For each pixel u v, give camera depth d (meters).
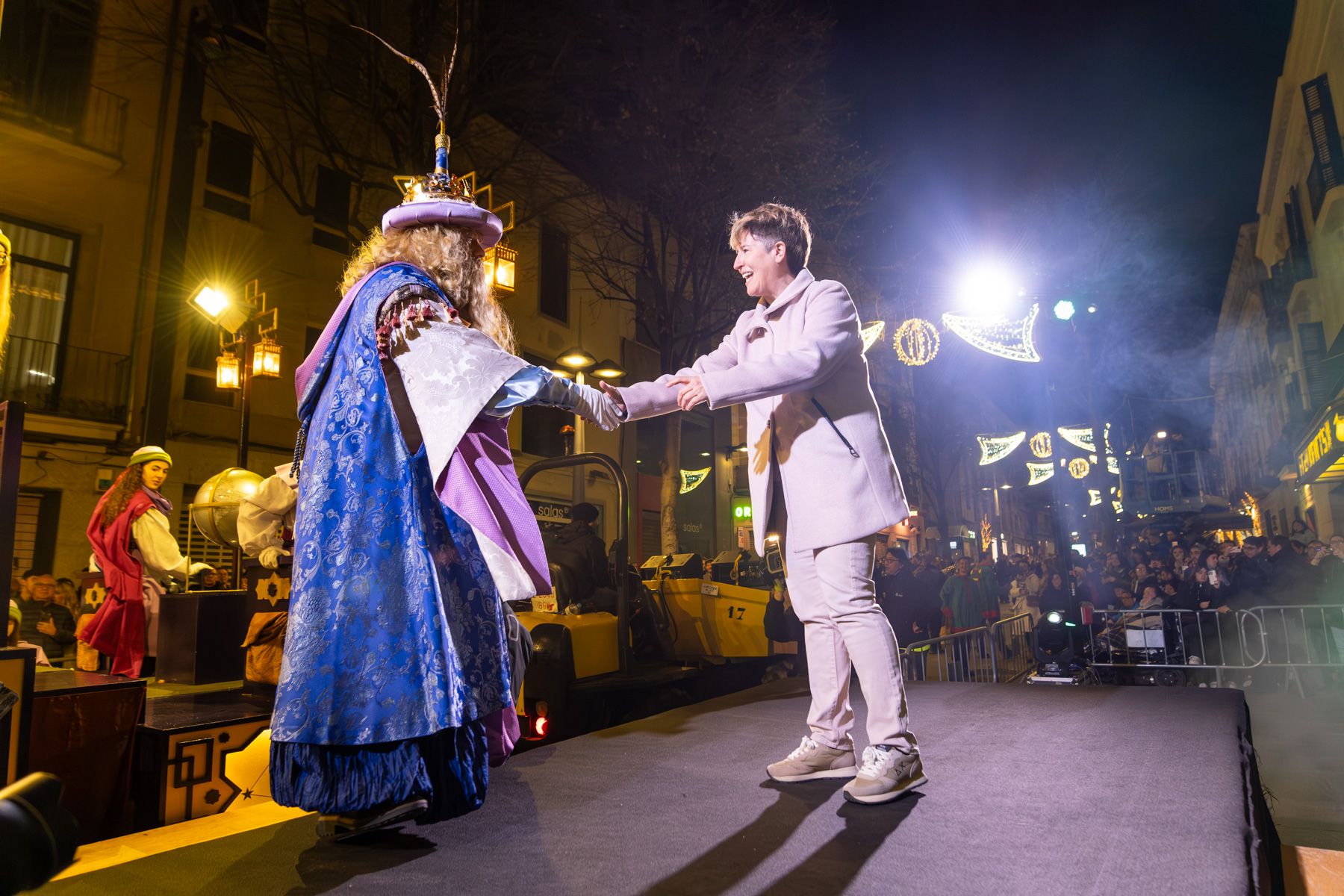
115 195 14.38
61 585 11.19
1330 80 16.25
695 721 3.57
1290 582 10.36
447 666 1.81
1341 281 17.66
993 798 2.27
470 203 2.28
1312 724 7.96
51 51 13.83
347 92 16.19
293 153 15.98
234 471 6.33
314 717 1.71
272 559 5.03
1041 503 71.94
